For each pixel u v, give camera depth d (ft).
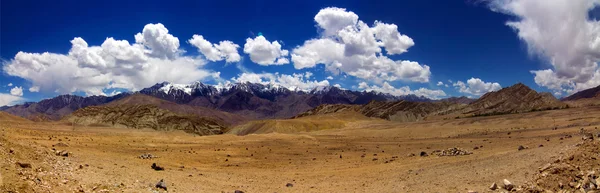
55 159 100.68
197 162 176.04
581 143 95.04
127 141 227.40
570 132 224.94
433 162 142.31
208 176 132.77
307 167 169.27
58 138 194.29
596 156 76.69
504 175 91.09
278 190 111.34
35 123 365.40
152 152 187.83
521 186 78.28
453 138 294.87
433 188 93.50
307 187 116.26
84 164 109.60
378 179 120.78
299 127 636.89
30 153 93.09
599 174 70.38
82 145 179.01
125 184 88.28
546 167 82.07
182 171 138.51
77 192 70.18
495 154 137.49
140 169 125.90
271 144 274.16
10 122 315.17
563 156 85.56
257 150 235.61
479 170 103.81
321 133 467.93
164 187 95.14
